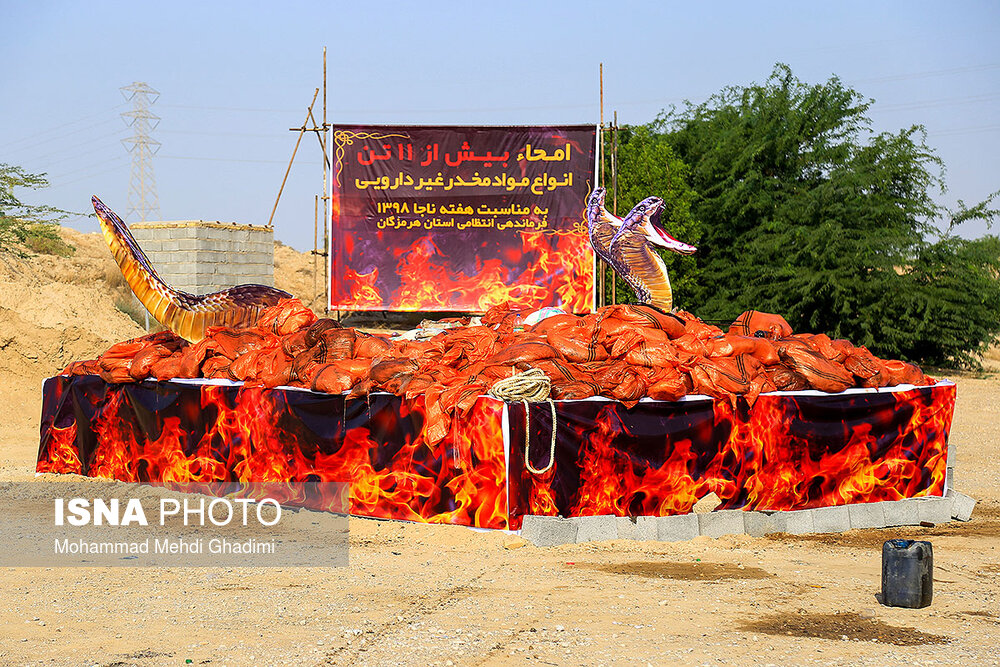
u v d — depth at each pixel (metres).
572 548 9.26
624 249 14.82
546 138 24.62
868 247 33.47
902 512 10.84
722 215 37.97
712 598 7.48
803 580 8.13
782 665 5.98
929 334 33.66
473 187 24.73
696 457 9.99
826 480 10.62
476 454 9.61
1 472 13.30
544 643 6.34
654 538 9.66
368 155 24.86
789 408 10.41
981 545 9.78
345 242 24.97
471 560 8.73
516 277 24.70
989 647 6.39
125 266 12.30
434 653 6.14
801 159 38.25
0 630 6.62
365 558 8.80
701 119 41.25
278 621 6.82
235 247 25.16
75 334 21.73
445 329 12.63
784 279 35.50
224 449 11.35
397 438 10.16
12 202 35.12
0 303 21.12
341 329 11.24
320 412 10.59
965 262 33.84
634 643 6.35
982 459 16.05
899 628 6.80
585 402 9.61
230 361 11.77
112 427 12.38
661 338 10.23
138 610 7.11
